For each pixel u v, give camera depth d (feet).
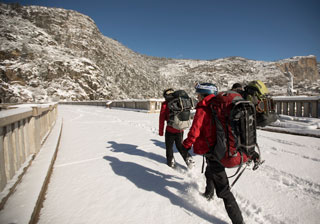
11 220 4.79
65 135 20.16
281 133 19.67
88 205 6.79
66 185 8.37
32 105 10.02
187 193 7.72
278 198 7.23
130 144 16.19
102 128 25.02
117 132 22.03
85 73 223.51
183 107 9.67
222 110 5.38
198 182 8.75
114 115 45.29
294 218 6.03
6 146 6.36
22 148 8.25
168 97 10.21
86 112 56.44
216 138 5.63
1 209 5.26
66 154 13.16
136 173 9.84
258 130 21.65
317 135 17.01
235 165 5.49
